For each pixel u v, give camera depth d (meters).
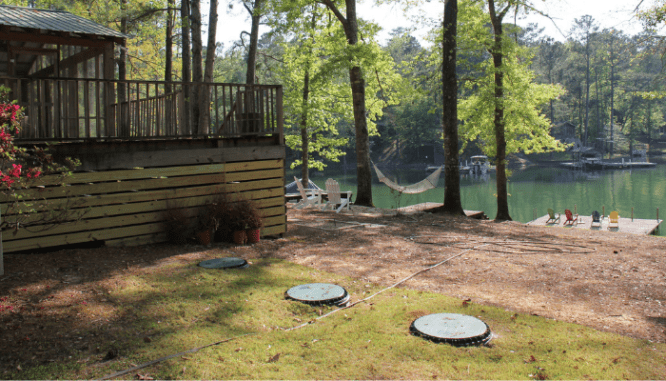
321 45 19.02
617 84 80.06
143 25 21.19
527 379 3.84
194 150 8.65
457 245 9.48
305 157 21.41
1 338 4.29
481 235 10.94
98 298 5.39
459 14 17.06
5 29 8.48
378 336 4.66
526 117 18.03
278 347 4.39
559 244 9.86
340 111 21.42
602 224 22.50
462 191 48.50
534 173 63.91
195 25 14.27
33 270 6.23
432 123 71.06
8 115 5.28
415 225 12.23
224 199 8.81
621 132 84.81
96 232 7.71
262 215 9.52
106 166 7.77
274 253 8.30
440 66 18.00
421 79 17.42
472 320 5.03
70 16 10.02
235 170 9.15
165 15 19.19
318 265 7.58
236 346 4.37
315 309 5.46
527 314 5.40
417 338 4.61
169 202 8.44
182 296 5.62
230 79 31.25
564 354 4.32
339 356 4.21
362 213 14.30
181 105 8.52
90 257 7.12
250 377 3.80
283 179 9.77
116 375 3.78
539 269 7.54
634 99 78.44
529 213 33.25
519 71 17.69
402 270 7.43
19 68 9.23
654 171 62.66
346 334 4.71
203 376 3.80
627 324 5.13
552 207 35.78
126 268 6.65
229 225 8.74
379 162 77.62
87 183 7.64
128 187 8.02
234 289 5.99
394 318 5.16
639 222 22.83
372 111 21.41
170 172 8.42
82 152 7.56
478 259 8.24
